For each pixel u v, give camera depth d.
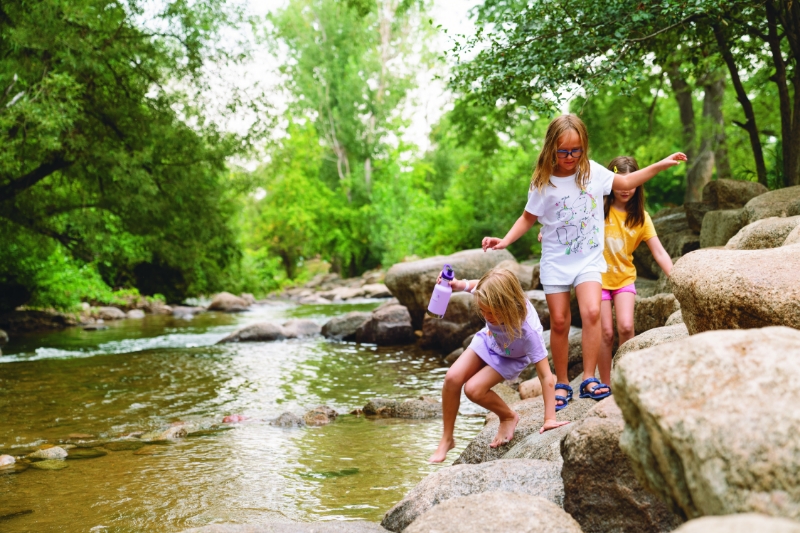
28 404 7.77
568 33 7.73
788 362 1.81
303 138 36.47
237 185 18.66
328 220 37.59
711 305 3.15
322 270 47.00
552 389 4.04
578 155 4.01
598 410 3.05
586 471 2.77
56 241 17.81
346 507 4.12
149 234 17.81
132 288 22.86
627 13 7.57
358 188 37.22
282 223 39.28
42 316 17.20
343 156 38.53
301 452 5.43
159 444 5.82
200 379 9.34
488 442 4.39
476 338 4.21
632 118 22.78
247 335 13.84
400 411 6.75
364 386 8.55
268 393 8.24
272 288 33.97
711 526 1.38
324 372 9.74
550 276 4.17
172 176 16.62
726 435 1.71
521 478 3.15
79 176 15.66
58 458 5.41
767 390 1.76
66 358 11.57
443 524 2.47
